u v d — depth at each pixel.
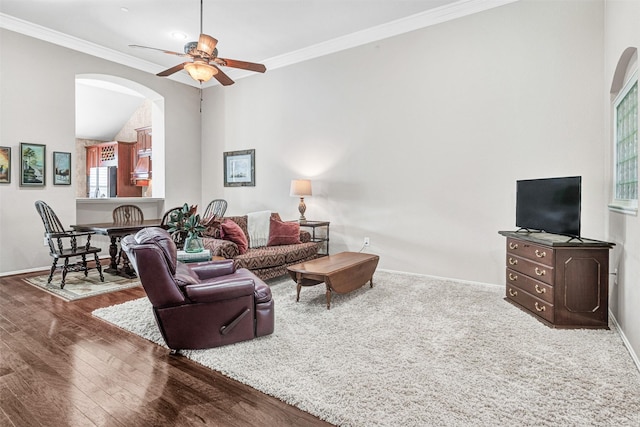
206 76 3.62
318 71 5.27
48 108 4.78
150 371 2.10
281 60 5.60
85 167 9.19
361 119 4.87
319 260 3.66
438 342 2.45
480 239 4.02
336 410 1.68
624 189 2.80
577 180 2.77
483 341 2.46
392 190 4.64
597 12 3.34
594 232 3.38
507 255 3.38
